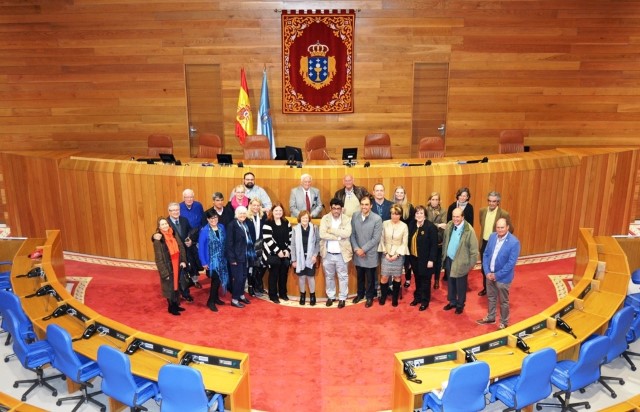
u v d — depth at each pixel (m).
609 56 12.02
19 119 12.23
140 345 6.11
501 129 12.37
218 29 11.74
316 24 11.70
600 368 6.41
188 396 5.28
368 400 6.10
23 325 6.67
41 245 8.52
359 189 8.48
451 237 7.49
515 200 9.32
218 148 10.72
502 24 11.80
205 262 7.82
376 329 7.40
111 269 9.30
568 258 9.57
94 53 11.88
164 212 9.31
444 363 5.82
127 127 12.30
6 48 11.85
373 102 12.16
